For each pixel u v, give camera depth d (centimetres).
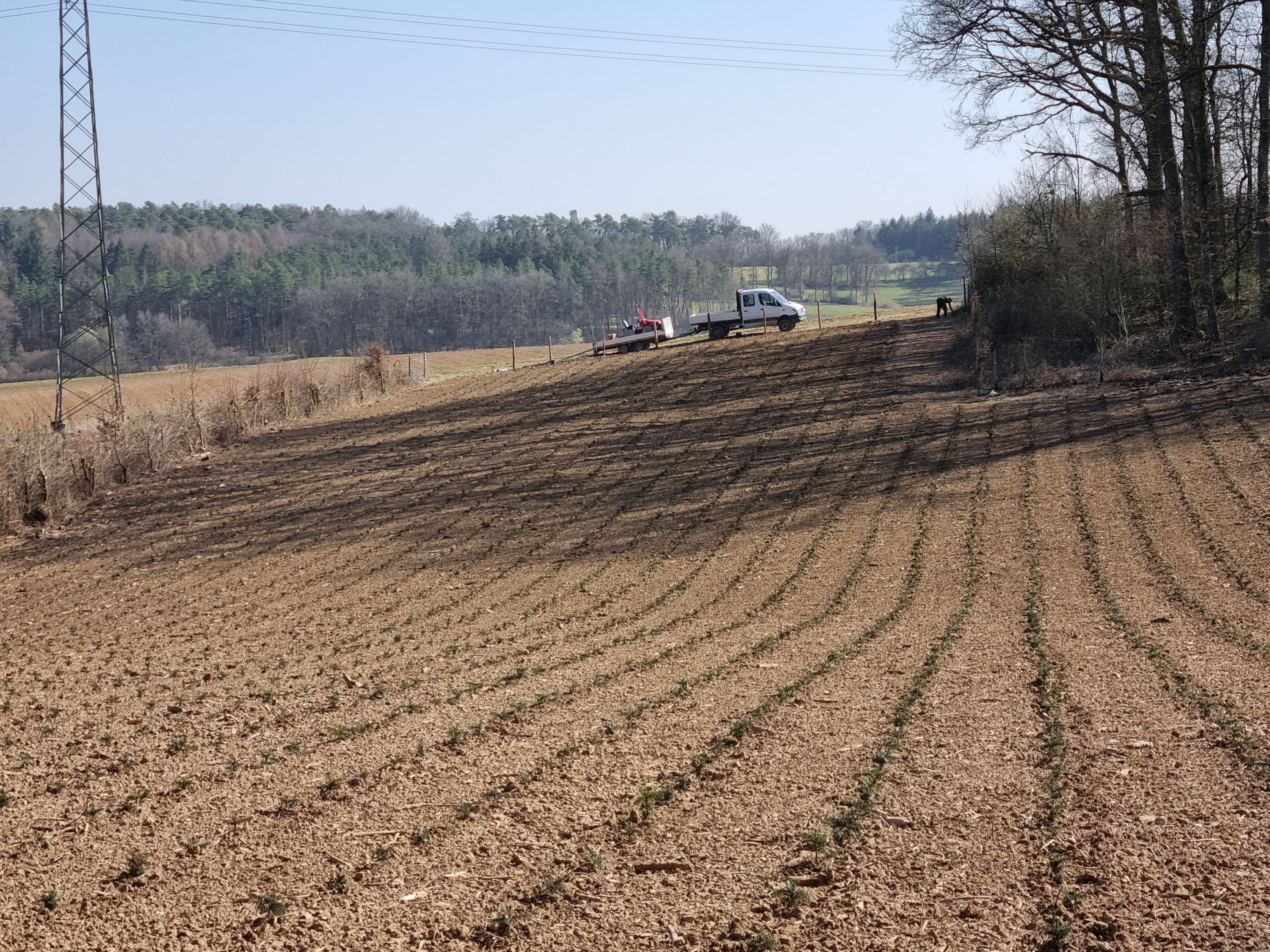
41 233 12481
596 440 2897
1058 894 561
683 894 598
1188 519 1596
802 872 612
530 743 876
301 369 4147
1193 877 562
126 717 1048
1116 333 3109
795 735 848
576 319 12662
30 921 612
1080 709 852
